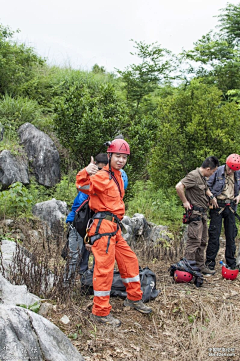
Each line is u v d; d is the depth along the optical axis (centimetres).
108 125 648
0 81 967
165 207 800
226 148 798
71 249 410
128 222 649
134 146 651
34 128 817
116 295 417
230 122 815
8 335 228
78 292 396
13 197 594
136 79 1042
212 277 522
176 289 455
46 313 342
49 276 404
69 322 344
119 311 388
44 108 951
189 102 873
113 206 357
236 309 415
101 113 642
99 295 350
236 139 812
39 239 553
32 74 1073
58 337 267
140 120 719
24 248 475
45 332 255
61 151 872
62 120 659
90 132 640
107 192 352
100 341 327
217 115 824
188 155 838
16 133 805
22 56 1024
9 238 527
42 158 774
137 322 372
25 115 866
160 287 459
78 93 692
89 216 379
